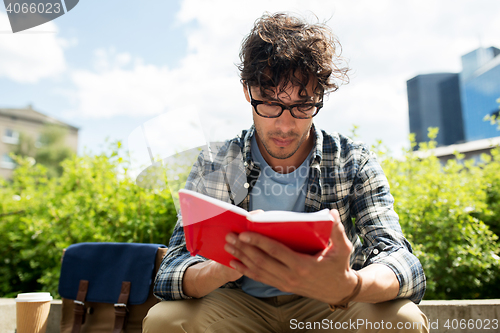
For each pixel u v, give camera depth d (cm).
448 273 215
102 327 156
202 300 109
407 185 236
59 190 313
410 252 108
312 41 113
